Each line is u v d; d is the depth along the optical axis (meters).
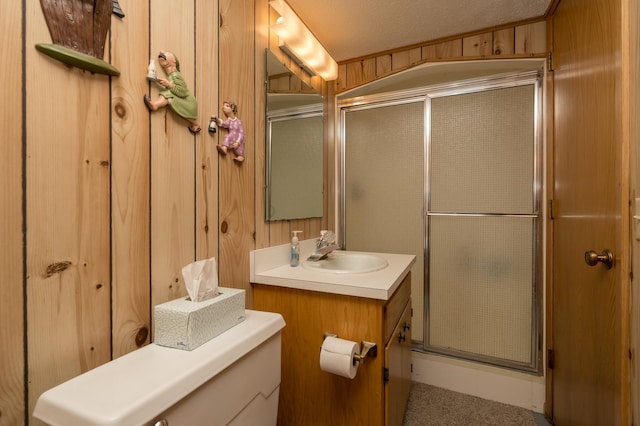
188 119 0.99
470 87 1.94
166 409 0.60
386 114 2.17
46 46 0.64
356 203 2.26
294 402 1.28
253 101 1.35
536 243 1.79
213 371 0.71
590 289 1.21
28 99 0.63
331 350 1.09
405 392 1.58
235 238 1.23
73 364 0.71
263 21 1.43
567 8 1.44
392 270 1.42
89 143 0.74
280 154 1.57
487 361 1.90
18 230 0.62
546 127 1.70
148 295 0.88
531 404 1.75
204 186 1.07
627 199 0.95
